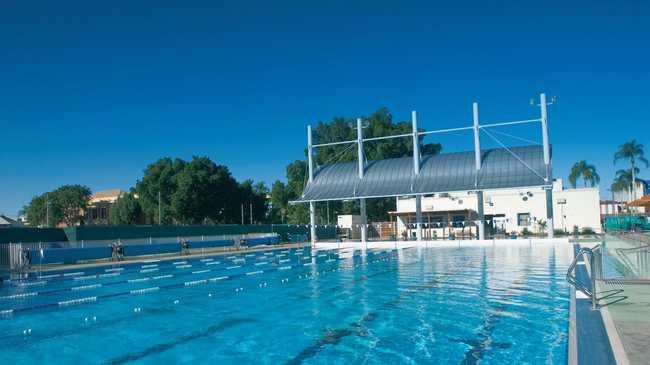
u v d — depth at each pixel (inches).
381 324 398.3
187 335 380.8
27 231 1370.6
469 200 2240.4
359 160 1820.9
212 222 2866.6
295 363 302.0
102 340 370.6
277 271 869.2
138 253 1238.3
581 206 2130.9
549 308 438.3
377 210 3031.5
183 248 1353.3
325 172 1908.2
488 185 1558.8
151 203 2810.0
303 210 3105.3
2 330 411.5
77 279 797.9
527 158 1594.5
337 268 902.4
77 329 411.5
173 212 2662.4
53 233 1427.2
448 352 312.3
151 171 2869.1
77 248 1088.2
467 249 1350.9
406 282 662.5
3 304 548.7
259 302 529.3
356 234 2345.0
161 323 429.1
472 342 333.4
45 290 665.6
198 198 2659.9
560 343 321.1
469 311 439.5
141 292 632.4
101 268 984.3
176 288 665.0
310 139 1919.3
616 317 340.2
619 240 927.0
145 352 335.3
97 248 1135.6
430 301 499.8
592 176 3521.2
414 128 1738.4
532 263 875.4
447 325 386.0
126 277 816.9
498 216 2033.7
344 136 3378.4
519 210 2188.7
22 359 323.6
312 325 403.2
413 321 405.4
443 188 1620.3
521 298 498.3
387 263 979.3
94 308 514.9
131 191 3408.0
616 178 3324.3
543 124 1569.9
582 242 1403.8
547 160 1552.7
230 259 1173.1
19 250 978.7
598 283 506.9
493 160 1638.8
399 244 1612.9
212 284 697.6
